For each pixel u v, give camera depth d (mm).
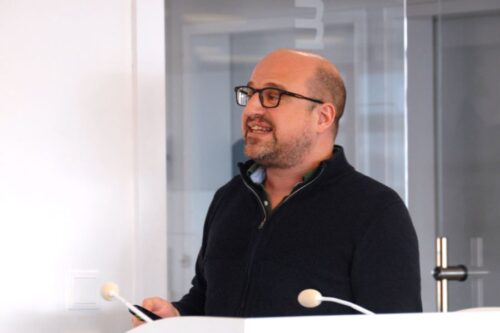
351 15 3994
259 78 3066
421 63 4012
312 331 1917
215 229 3172
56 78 3523
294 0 3969
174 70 3867
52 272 3480
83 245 3529
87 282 3521
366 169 3971
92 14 3578
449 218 4004
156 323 2010
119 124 3607
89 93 3562
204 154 3887
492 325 2025
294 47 3967
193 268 3852
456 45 4023
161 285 3650
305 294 2189
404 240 2902
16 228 3443
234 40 3941
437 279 3990
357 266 2881
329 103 3080
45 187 3488
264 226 3006
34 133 3486
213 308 3064
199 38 3906
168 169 3840
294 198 2996
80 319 3508
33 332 3449
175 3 3885
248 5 3953
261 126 3031
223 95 3922
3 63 3469
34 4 3506
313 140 3051
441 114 4012
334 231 2930
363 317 1944
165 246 3664
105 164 3576
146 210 3627
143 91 3643
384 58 3996
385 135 3986
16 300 3434
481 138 4043
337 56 3990
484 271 4012
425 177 4000
